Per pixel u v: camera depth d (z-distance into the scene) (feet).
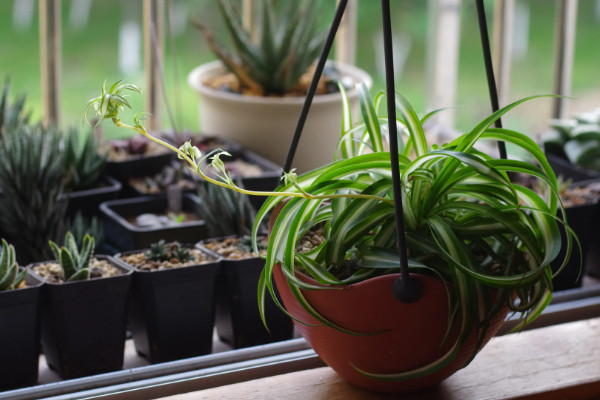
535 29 10.89
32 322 3.51
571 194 4.24
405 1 11.47
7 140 4.28
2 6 10.40
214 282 3.68
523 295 3.10
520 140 3.04
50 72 5.00
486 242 3.14
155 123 5.25
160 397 3.37
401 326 3.00
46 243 4.18
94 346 3.59
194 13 10.67
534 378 3.32
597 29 11.27
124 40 10.70
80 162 4.51
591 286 4.24
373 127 3.12
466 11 10.30
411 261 2.99
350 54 5.73
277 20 5.47
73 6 10.52
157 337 3.67
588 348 3.47
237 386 3.29
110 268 3.68
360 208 3.04
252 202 4.62
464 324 2.96
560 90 5.66
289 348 3.63
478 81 10.40
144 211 4.45
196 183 4.14
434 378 3.15
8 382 3.52
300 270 3.11
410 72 11.57
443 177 3.04
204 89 5.12
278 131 5.02
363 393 3.25
